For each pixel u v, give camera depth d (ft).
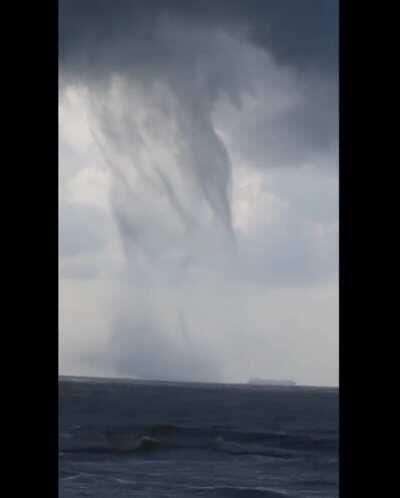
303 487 125.18
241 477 135.33
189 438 199.93
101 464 151.53
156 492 117.29
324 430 225.56
